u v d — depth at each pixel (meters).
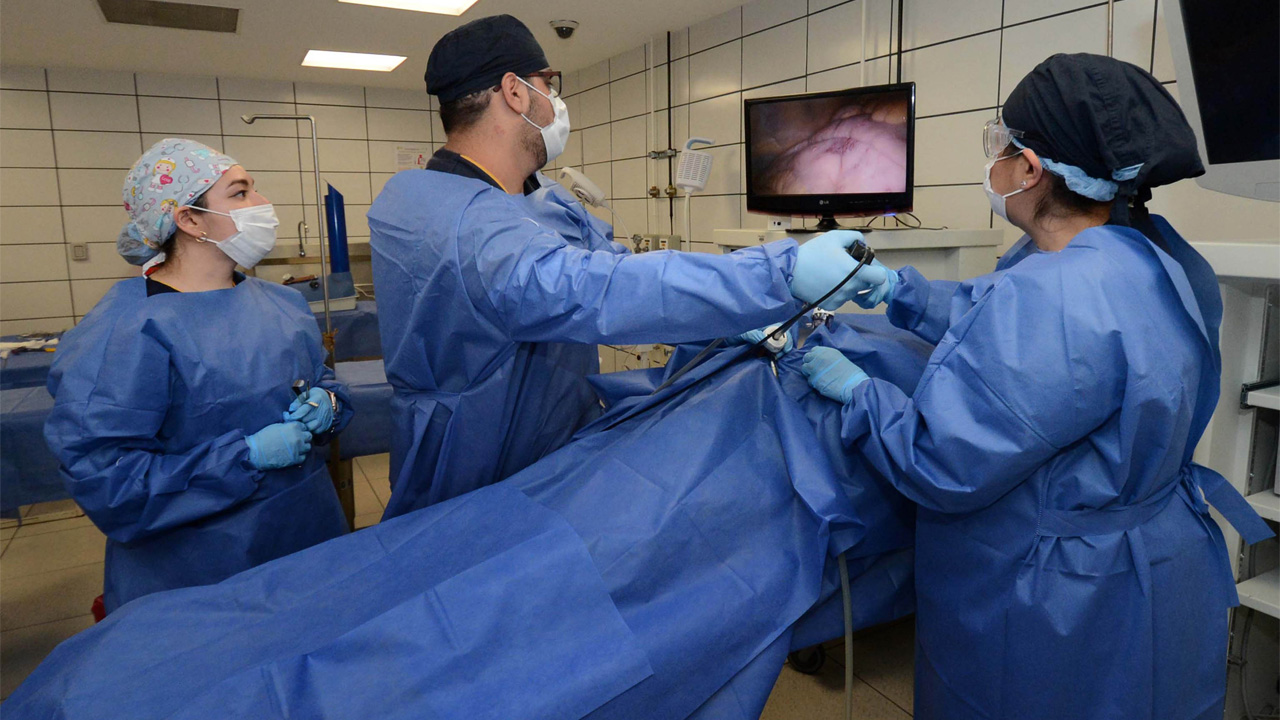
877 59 2.56
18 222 4.14
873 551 1.20
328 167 4.82
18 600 2.29
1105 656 0.95
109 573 1.38
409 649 0.81
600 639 0.86
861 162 2.17
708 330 0.93
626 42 3.76
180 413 1.29
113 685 0.78
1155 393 0.85
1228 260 1.14
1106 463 0.92
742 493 1.03
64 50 3.66
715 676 0.93
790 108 2.27
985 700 1.03
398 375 1.23
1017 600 0.97
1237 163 1.31
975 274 2.03
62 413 1.19
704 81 3.40
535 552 0.90
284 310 1.48
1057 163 0.97
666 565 0.94
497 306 0.99
